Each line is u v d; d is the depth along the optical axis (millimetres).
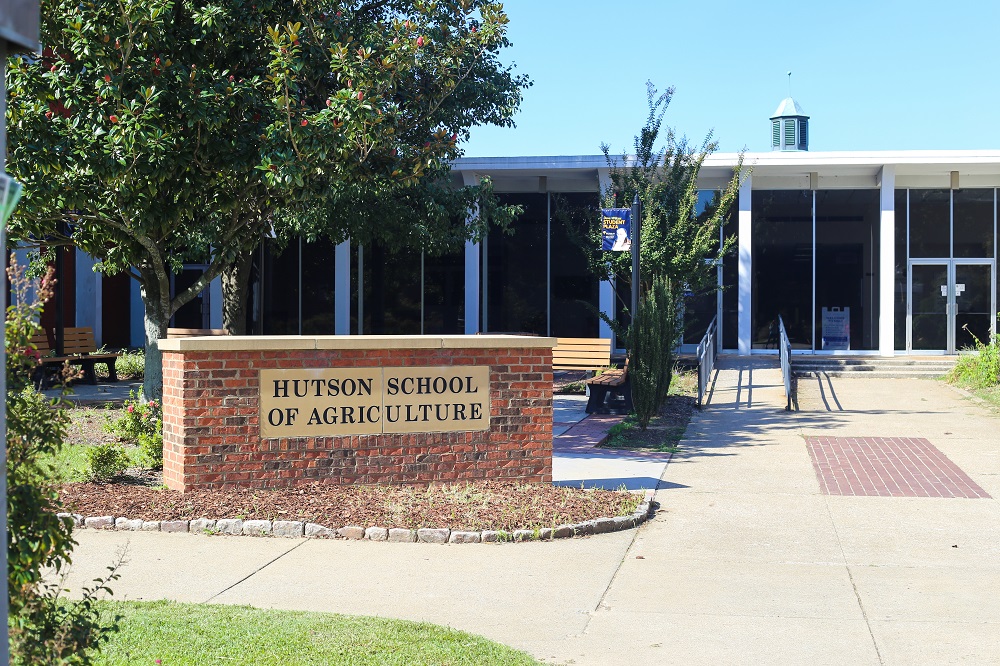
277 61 11750
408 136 16234
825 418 16250
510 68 17906
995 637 5676
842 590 6680
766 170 25672
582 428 15250
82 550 7578
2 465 2604
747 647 5512
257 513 8445
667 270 18828
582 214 27219
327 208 16844
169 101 11625
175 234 14484
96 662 4965
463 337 9820
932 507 9445
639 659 5324
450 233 18391
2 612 2572
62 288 20547
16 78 11008
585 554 7652
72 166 11148
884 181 25172
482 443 9852
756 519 8938
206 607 6082
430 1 15320
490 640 5531
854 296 26422
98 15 11117
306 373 9391
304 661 5066
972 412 16562
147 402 12445
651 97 20031
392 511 8547
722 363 24156
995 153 24234
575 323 27250
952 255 26297
